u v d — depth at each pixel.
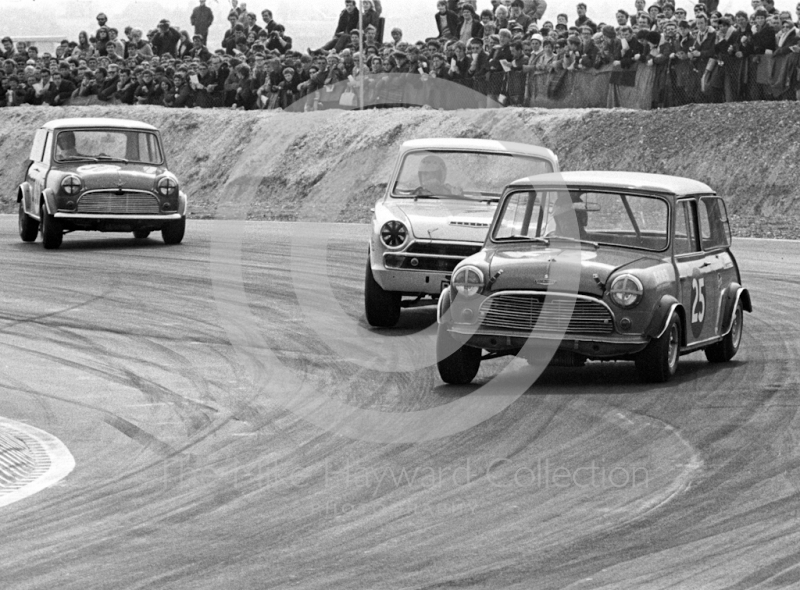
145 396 25.73
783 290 41.69
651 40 73.69
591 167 71.19
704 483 18.50
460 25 79.75
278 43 93.12
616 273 25.28
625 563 14.84
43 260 49.75
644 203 27.11
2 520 16.97
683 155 69.38
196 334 33.28
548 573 14.49
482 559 15.03
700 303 27.50
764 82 70.75
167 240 56.25
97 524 16.75
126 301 39.19
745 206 65.69
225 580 14.34
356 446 21.25
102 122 56.59
